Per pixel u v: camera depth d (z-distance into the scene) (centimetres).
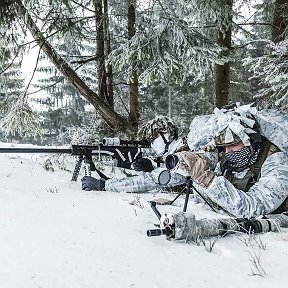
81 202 400
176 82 768
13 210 347
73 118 2197
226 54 865
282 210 376
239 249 271
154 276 220
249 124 371
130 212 363
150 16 758
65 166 679
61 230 293
